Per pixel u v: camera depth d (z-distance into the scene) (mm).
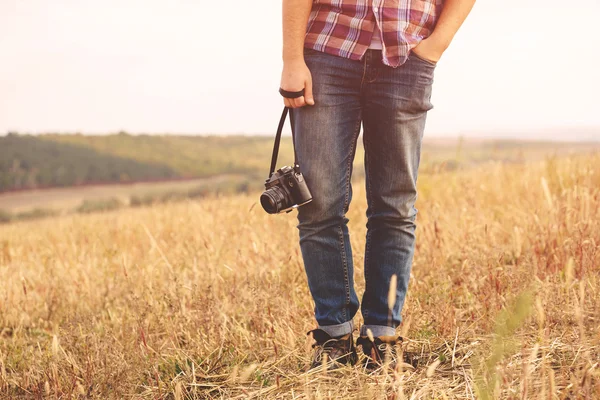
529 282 2730
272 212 2170
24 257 5957
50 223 10711
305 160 2168
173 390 2320
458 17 2102
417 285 3199
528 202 4668
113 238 6195
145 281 3779
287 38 2094
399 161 2174
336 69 2100
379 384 1964
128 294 3617
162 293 3492
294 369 2357
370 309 2275
